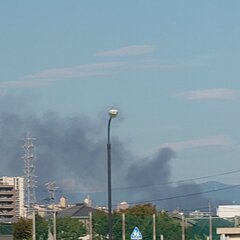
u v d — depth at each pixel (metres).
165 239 138.62
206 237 139.38
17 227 171.38
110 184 75.94
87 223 140.88
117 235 137.88
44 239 137.25
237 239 116.62
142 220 138.25
